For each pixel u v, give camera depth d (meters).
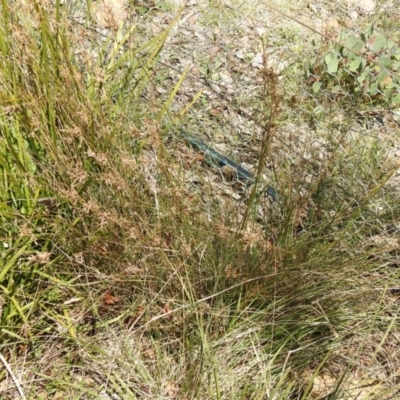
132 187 2.24
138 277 2.23
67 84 2.14
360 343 2.22
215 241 2.30
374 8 3.96
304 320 2.25
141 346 2.23
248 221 2.40
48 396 2.10
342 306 2.31
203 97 3.25
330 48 3.36
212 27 3.79
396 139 3.08
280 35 3.83
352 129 3.18
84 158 2.20
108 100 2.25
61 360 2.17
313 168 2.71
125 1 3.43
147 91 2.95
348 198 2.65
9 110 2.06
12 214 2.12
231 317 2.24
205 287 2.30
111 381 2.08
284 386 2.16
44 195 2.27
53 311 2.22
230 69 3.53
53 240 2.24
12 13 2.19
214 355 2.15
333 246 2.37
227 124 3.08
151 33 3.42
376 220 2.60
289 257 2.28
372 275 2.36
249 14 3.91
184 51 3.53
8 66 2.18
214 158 2.82
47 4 2.12
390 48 3.35
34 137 2.13
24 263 2.17
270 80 2.15
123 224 2.13
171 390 2.13
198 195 2.39
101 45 3.09
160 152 2.13
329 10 4.06
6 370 2.11
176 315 2.20
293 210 2.37
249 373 2.15
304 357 2.22
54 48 2.19
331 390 2.19
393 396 2.12
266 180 2.74
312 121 3.21
